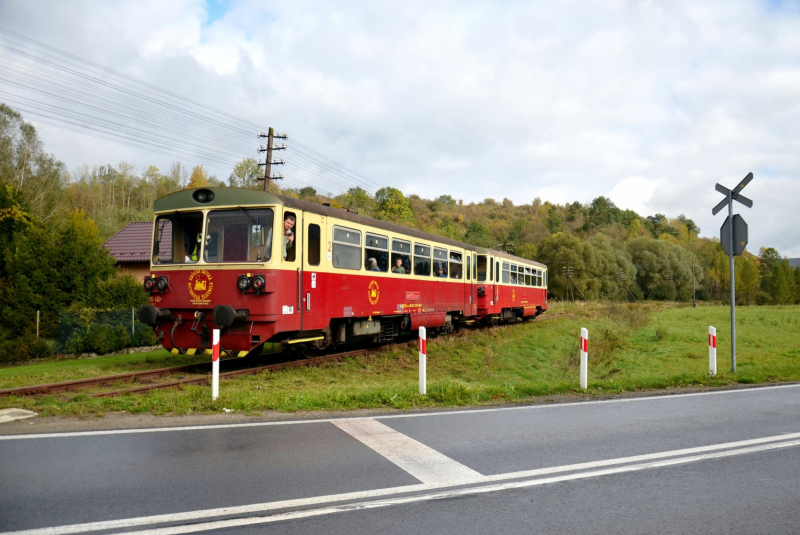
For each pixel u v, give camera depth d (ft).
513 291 92.38
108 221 166.09
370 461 18.28
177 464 17.44
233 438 20.72
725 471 18.01
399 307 55.16
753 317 120.06
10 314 70.79
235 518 13.53
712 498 15.55
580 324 97.96
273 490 15.43
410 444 20.45
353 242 47.50
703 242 426.92
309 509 14.21
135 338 68.39
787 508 14.85
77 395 27.27
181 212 40.50
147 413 24.67
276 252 38.09
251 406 26.02
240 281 37.63
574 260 236.84
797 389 34.45
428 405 28.09
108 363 47.01
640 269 284.00
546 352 72.49
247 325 38.27
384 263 52.65
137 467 17.03
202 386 32.83
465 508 14.53
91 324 67.41
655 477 17.31
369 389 32.37
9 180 146.82
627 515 14.24
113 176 246.27
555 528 13.35
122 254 102.47
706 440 21.70
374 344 59.06
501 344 71.67
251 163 193.88
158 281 40.37
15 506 13.84
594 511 14.48
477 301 79.51
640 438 21.91
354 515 13.91
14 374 40.60
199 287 39.22
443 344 62.39
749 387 35.17
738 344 78.95
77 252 74.95
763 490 16.26
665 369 58.18
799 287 278.87
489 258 80.74
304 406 26.45
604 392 32.68
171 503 14.29
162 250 41.06
